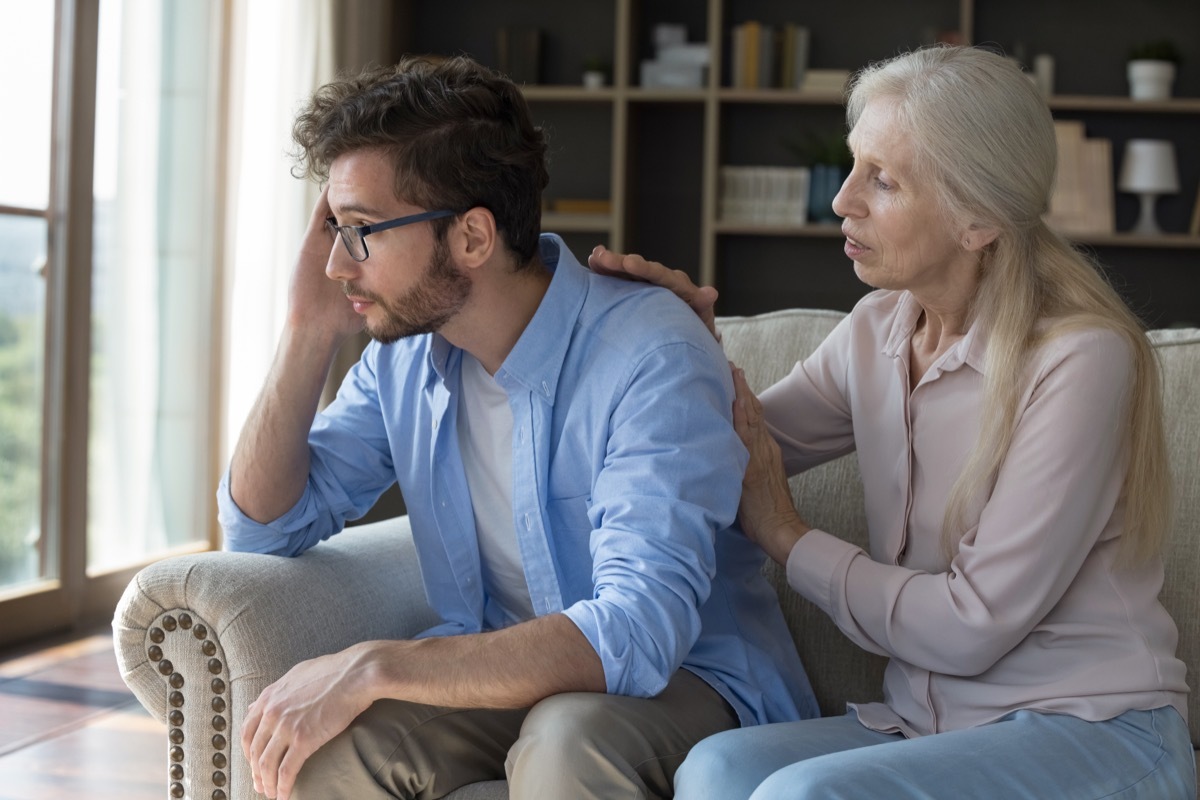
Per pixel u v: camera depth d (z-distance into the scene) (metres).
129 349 3.87
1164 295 5.10
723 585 1.43
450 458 1.42
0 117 3.31
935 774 1.09
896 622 1.26
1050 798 1.11
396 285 1.30
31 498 3.49
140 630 1.33
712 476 1.26
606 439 1.32
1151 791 1.17
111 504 3.82
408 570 1.56
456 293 1.33
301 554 1.48
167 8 3.95
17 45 3.36
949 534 1.29
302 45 4.35
